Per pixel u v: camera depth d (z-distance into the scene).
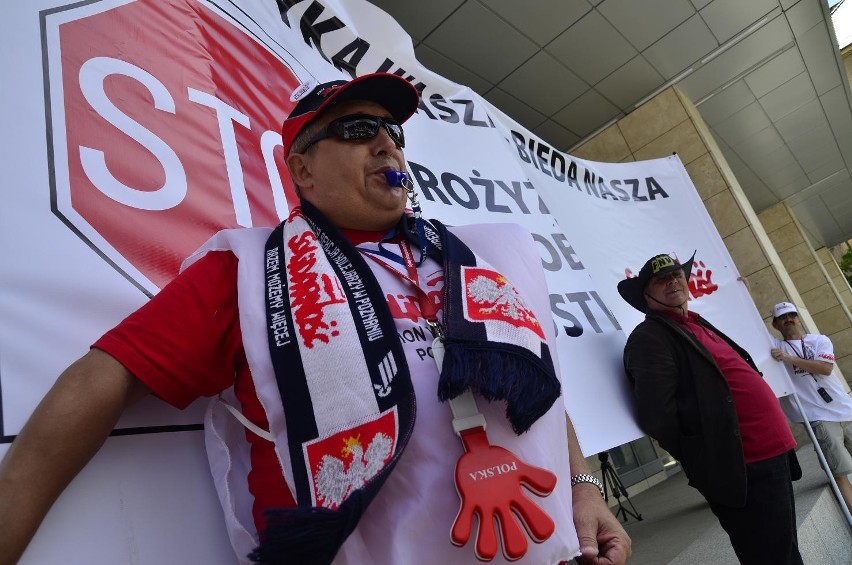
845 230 16.69
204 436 0.91
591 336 2.22
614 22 4.62
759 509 2.05
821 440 3.86
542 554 0.70
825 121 8.05
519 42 4.59
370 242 0.95
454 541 0.64
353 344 0.73
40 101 0.98
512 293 0.86
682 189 3.56
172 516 0.83
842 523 3.34
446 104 2.39
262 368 0.73
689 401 2.13
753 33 5.32
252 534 0.76
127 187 1.04
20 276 0.83
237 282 0.81
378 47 2.14
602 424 2.01
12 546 0.57
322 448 0.68
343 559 0.65
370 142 0.97
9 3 1.01
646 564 3.00
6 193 0.87
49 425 0.63
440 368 0.77
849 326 10.12
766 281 5.33
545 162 2.85
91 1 1.15
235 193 1.26
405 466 0.70
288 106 1.56
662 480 6.80
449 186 2.15
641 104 5.80
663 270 2.39
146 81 1.18
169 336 0.73
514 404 0.73
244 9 1.60
